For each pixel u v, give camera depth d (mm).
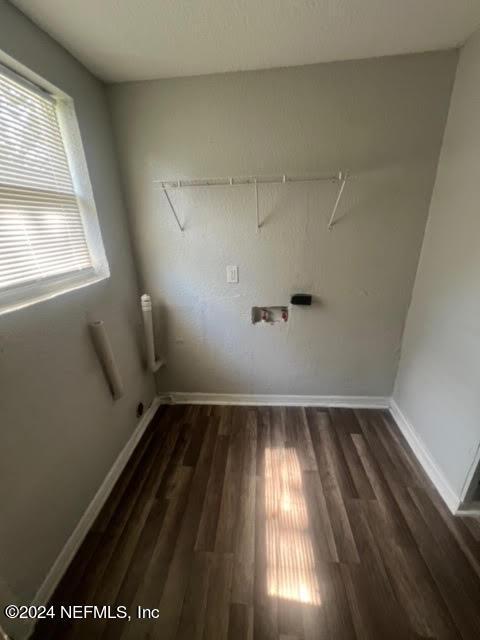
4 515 929
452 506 1383
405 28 1210
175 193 1744
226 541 1272
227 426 2016
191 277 1938
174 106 1577
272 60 1410
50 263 1234
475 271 1276
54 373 1166
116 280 1676
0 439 922
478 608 1038
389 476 1585
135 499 1488
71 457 1259
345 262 1817
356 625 995
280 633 981
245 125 1582
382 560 1184
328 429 1957
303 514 1380
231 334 2070
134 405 1892
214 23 1144
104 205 1561
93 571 1182
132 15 1080
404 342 1951
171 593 1103
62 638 995
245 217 1766
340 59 1431
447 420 1462
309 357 2088
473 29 1227
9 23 987
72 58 1309
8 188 1018
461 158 1378
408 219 1689
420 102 1478
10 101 1041
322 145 1588
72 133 1358
